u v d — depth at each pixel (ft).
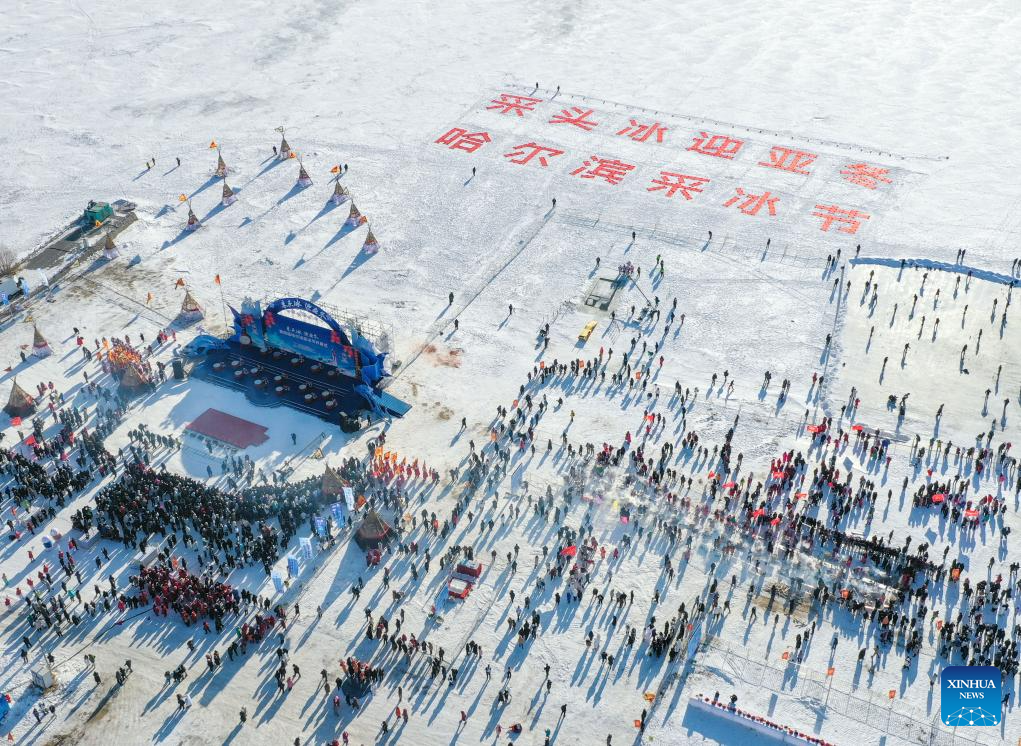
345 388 359.05
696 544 294.87
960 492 310.45
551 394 358.64
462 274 427.33
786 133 533.14
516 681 257.96
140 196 488.02
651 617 272.92
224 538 296.51
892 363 369.91
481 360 376.89
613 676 258.37
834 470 320.91
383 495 312.29
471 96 576.61
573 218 462.60
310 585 285.84
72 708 253.65
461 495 314.55
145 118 561.02
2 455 329.52
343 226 460.96
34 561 294.66
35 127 553.64
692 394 356.79
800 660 260.42
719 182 488.85
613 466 324.39
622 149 519.19
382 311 404.77
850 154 511.81
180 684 258.98
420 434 341.41
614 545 295.89
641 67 609.01
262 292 417.49
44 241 455.22
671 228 453.17
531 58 621.72
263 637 271.08
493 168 504.43
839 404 351.05
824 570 285.02
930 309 397.19
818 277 418.51
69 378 369.50
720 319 395.75
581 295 411.95
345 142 532.32
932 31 643.04
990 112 546.26
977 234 442.91
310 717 249.75
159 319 402.72
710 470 322.96
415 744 242.99
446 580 286.25
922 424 341.21
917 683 253.44
